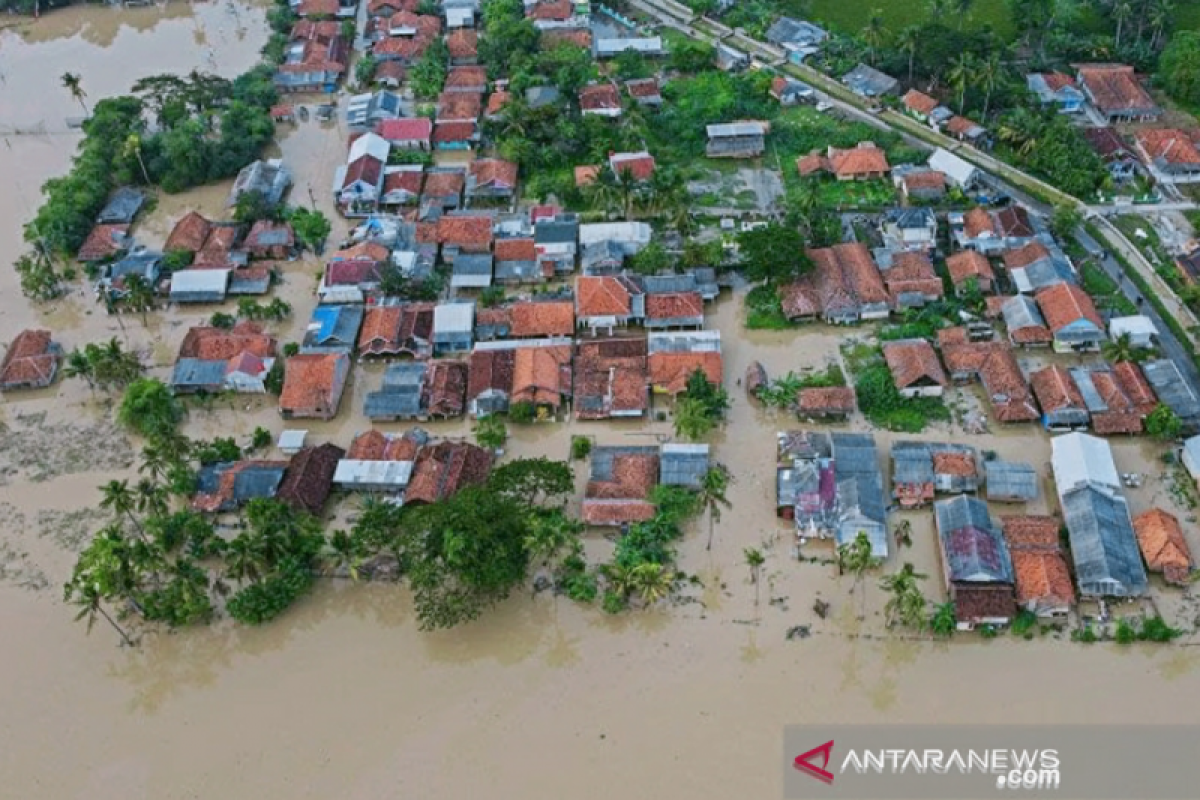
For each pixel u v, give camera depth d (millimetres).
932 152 139500
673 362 106000
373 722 80625
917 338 110000
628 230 124375
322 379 106812
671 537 91938
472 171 138125
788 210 129875
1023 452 98625
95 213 136875
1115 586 83938
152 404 104812
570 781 75812
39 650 87188
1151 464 97000
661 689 81625
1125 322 107750
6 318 123312
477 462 97250
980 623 83562
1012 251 119562
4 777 78500
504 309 115188
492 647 85562
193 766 78438
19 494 100438
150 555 85625
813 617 85812
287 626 88000
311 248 130500
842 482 93125
